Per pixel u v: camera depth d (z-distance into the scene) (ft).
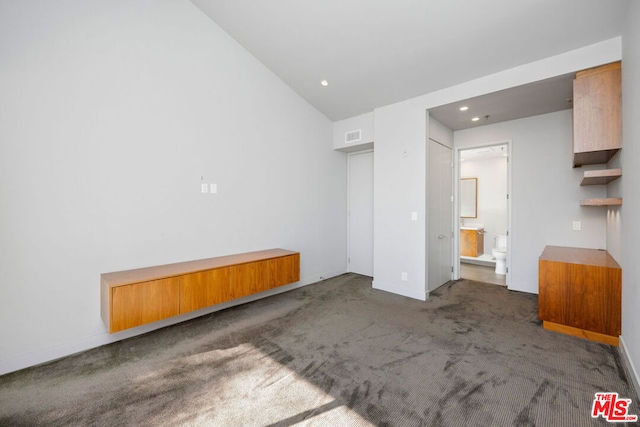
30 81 7.34
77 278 8.16
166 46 9.84
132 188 9.16
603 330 8.29
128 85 9.01
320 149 15.79
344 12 9.02
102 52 8.48
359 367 7.23
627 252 7.34
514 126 13.66
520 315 10.57
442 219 14.60
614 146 8.02
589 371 6.89
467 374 6.86
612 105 8.08
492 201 21.02
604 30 7.90
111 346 8.45
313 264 15.48
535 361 7.38
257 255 11.75
